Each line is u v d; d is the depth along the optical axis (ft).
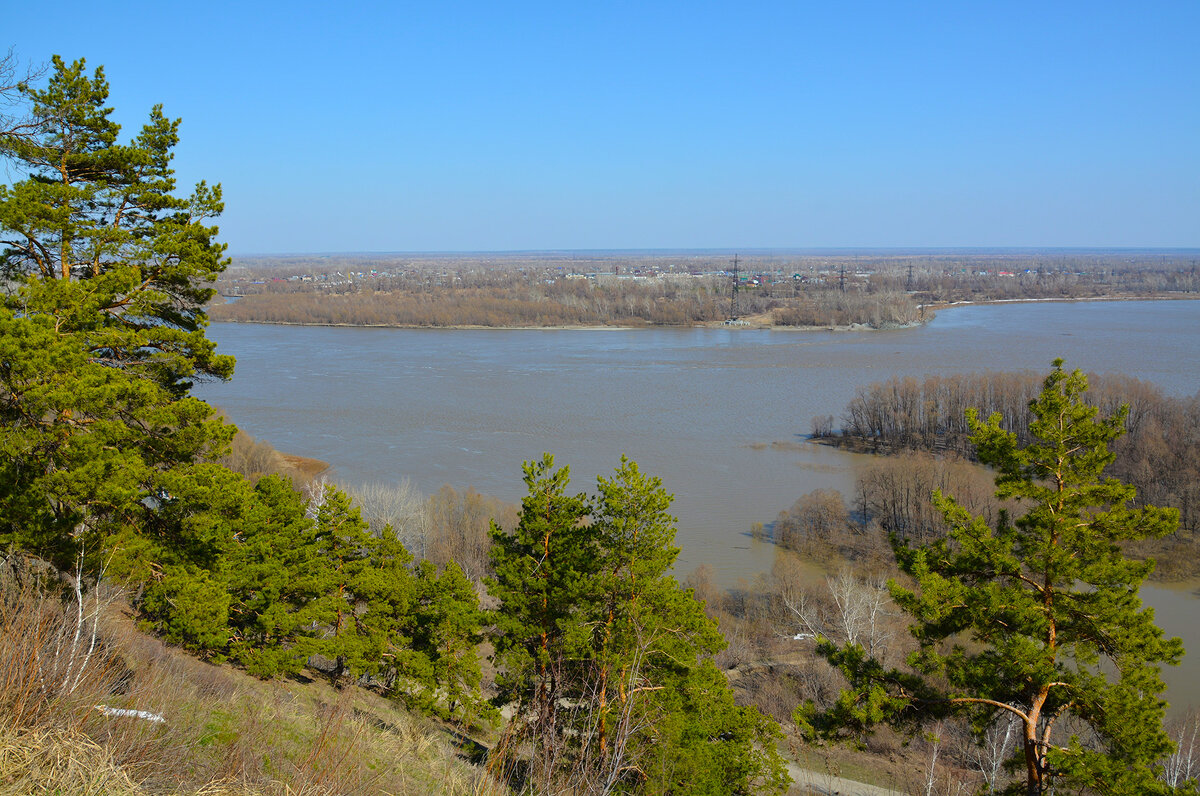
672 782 51.39
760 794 72.02
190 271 62.64
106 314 60.34
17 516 47.14
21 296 55.72
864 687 50.70
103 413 52.29
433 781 33.37
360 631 85.25
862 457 235.40
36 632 26.78
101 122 62.59
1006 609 47.88
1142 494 180.86
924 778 81.61
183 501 55.01
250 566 75.00
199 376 67.10
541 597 69.26
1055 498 49.39
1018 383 248.73
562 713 58.49
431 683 79.92
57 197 58.95
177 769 25.80
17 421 50.67
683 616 64.59
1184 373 337.93
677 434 259.19
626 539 66.80
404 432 256.11
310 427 261.44
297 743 33.06
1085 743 63.46
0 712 24.48
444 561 144.97
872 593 126.93
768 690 104.06
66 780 22.98
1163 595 143.64
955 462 212.23
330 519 91.15
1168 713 100.22
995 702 47.75
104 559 49.83
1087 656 47.93
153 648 45.60
